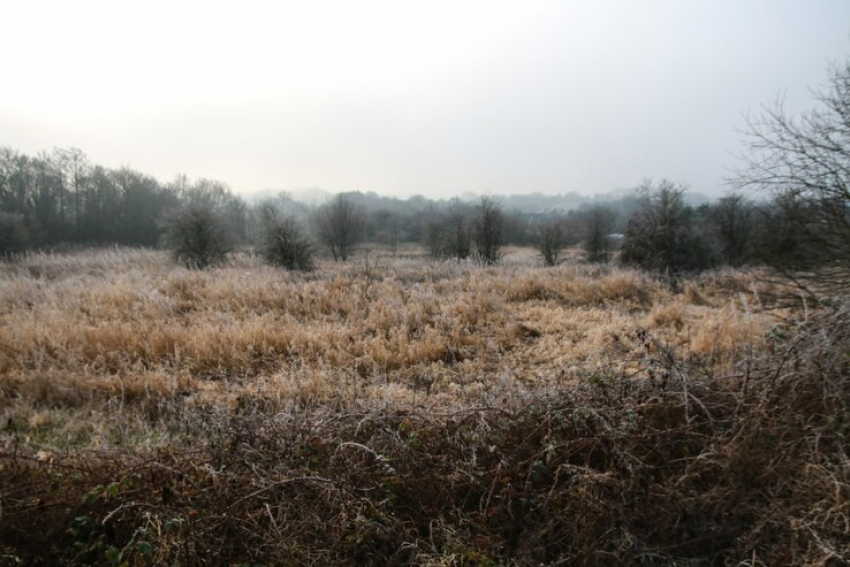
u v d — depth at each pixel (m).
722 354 4.57
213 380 6.25
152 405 5.13
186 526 2.44
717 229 17.67
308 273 14.96
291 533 2.55
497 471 2.91
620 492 2.80
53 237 38.62
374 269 15.35
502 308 9.65
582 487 2.77
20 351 6.61
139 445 3.58
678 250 17.12
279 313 9.34
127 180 44.00
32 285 10.84
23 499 2.59
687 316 9.36
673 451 3.15
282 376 5.82
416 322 8.55
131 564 2.38
